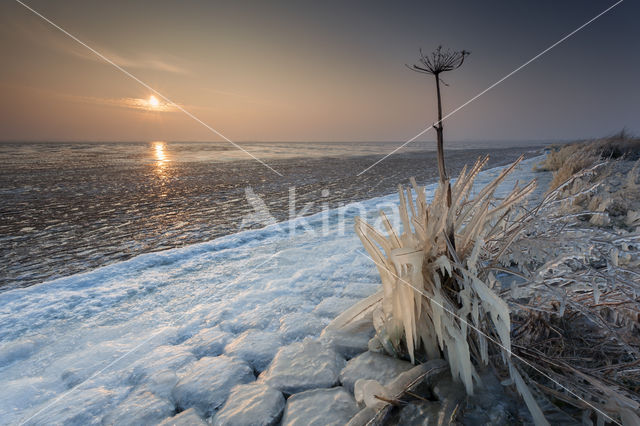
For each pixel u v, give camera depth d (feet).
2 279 12.42
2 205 28.73
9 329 8.25
